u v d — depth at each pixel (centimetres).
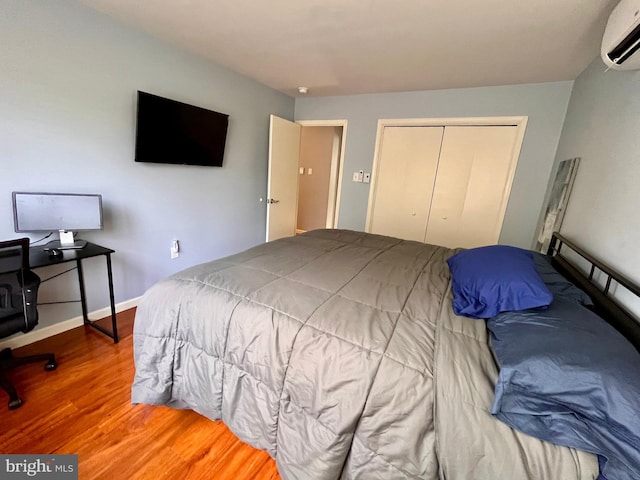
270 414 116
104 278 233
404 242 254
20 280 144
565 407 77
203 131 278
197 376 134
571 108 253
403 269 179
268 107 360
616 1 146
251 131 344
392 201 368
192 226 301
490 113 299
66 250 188
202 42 235
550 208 251
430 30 191
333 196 510
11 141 171
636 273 116
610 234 142
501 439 78
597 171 171
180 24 207
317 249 213
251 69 293
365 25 191
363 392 96
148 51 227
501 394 80
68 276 212
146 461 125
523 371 80
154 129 236
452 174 332
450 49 216
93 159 209
